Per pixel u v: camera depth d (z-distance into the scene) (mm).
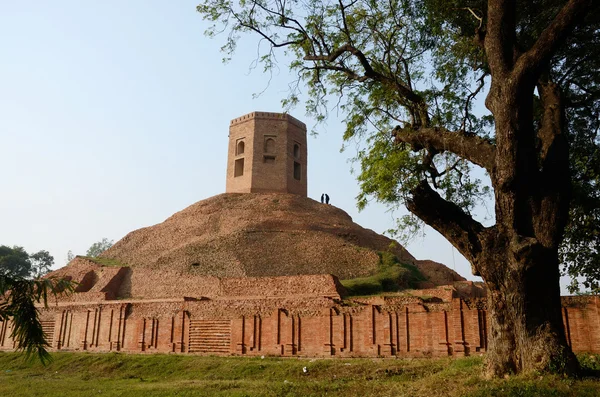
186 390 16141
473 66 16172
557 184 10961
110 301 33250
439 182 16391
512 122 10828
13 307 8438
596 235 15836
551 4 14117
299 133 57500
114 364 25344
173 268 37688
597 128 16469
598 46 14773
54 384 20094
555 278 10883
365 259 37062
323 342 24328
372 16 15789
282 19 14898
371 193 16078
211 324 28281
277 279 30797
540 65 10500
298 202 50469
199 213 48906
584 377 10219
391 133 15078
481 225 11914
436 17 15219
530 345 10617
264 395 14102
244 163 54344
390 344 22359
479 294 35219
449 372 13508
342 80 16578
